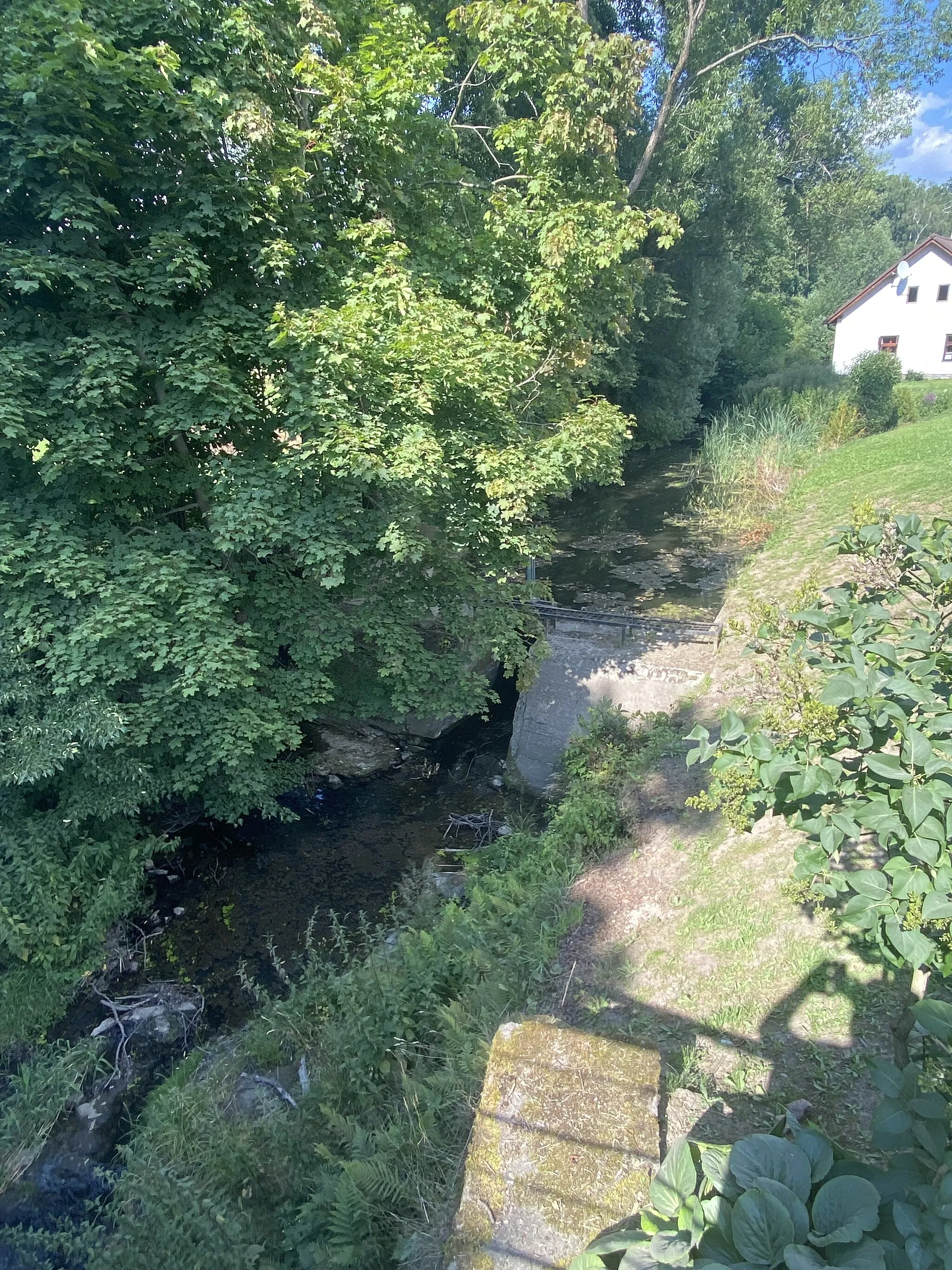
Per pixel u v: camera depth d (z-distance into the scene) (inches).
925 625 133.2
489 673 457.1
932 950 82.6
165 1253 144.1
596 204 370.6
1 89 239.5
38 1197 200.8
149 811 347.6
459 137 504.1
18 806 289.3
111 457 274.4
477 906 241.0
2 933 256.8
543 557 359.9
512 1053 113.5
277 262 281.4
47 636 275.7
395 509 314.7
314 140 307.1
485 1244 94.6
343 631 338.0
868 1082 150.5
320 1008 225.5
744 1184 73.5
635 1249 73.8
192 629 279.0
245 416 292.4
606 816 276.2
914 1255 63.8
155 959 284.0
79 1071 231.3
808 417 892.6
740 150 794.2
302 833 358.3
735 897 215.9
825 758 93.3
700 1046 170.7
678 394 968.9
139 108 256.4
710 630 413.7
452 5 492.1
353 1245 138.6
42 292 278.2
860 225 1763.0
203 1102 199.5
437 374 297.7
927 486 536.7
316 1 321.1
